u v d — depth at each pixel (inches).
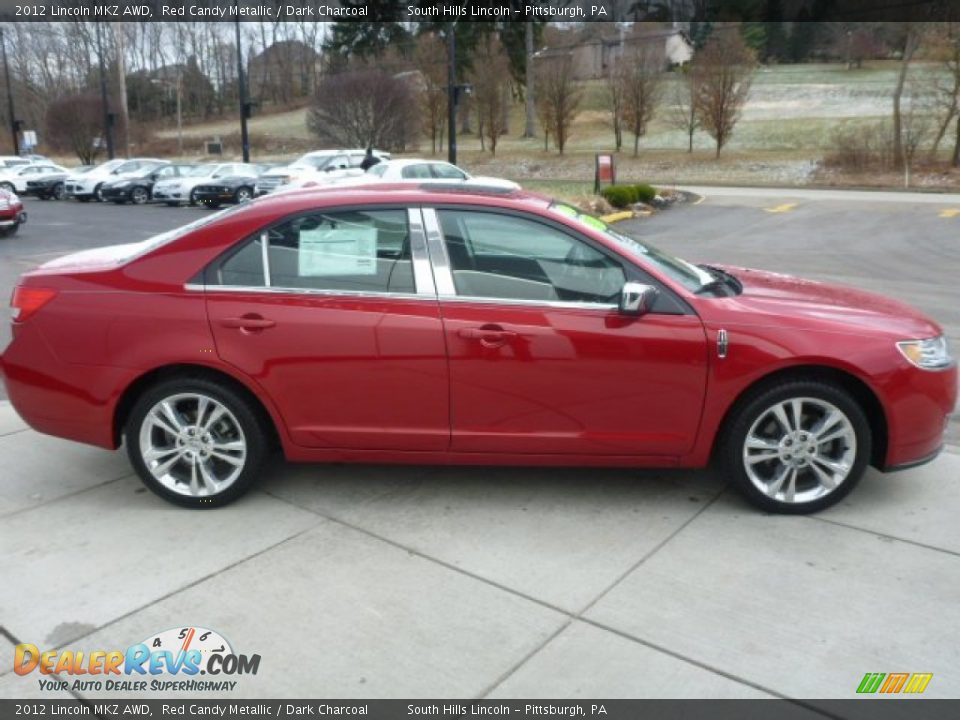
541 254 161.5
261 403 166.1
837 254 600.1
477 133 2086.6
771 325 157.9
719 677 117.2
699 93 1465.3
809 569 145.7
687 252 618.8
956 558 149.3
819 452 163.5
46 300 166.7
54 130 1973.4
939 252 600.4
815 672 118.2
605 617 131.7
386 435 164.7
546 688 115.2
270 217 163.9
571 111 1633.9
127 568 147.6
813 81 2118.6
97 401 166.1
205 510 170.6
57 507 172.2
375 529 161.8
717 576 143.6
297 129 2482.8
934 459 180.5
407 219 162.4
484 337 158.2
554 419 161.8
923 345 161.2
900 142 1219.2
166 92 3034.0
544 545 154.9
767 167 1337.4
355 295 161.6
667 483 182.1
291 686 116.0
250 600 137.2
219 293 162.7
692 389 159.0
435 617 132.0
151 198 1126.4
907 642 125.0
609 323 158.2
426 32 1863.9
